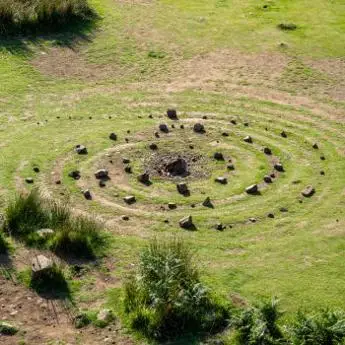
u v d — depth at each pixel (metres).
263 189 12.34
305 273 9.89
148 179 12.44
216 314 8.65
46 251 9.89
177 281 8.81
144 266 9.03
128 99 15.95
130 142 13.79
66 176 12.32
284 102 16.19
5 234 10.17
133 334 8.39
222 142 14.04
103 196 11.77
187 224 10.98
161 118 15.05
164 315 8.44
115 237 10.48
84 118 14.85
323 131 14.80
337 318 8.45
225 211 11.56
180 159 12.85
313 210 11.72
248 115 15.41
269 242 10.71
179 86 16.80
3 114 14.77
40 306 8.82
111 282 9.39
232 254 10.30
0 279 9.23
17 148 13.24
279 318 8.76
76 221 10.48
